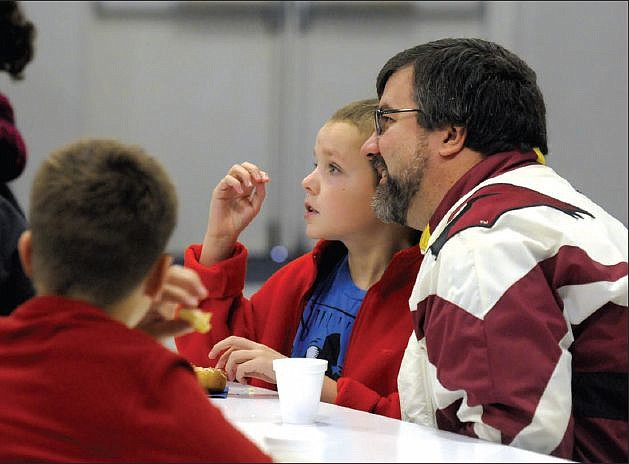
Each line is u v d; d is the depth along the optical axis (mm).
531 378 2660
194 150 11086
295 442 2465
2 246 3062
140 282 2297
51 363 2131
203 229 11141
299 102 11133
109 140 2342
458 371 2742
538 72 10812
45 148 10625
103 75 10875
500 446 2490
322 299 4113
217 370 3359
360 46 11117
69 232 2195
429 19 11078
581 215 3010
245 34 11070
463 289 2795
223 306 4086
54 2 10555
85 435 2082
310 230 4039
